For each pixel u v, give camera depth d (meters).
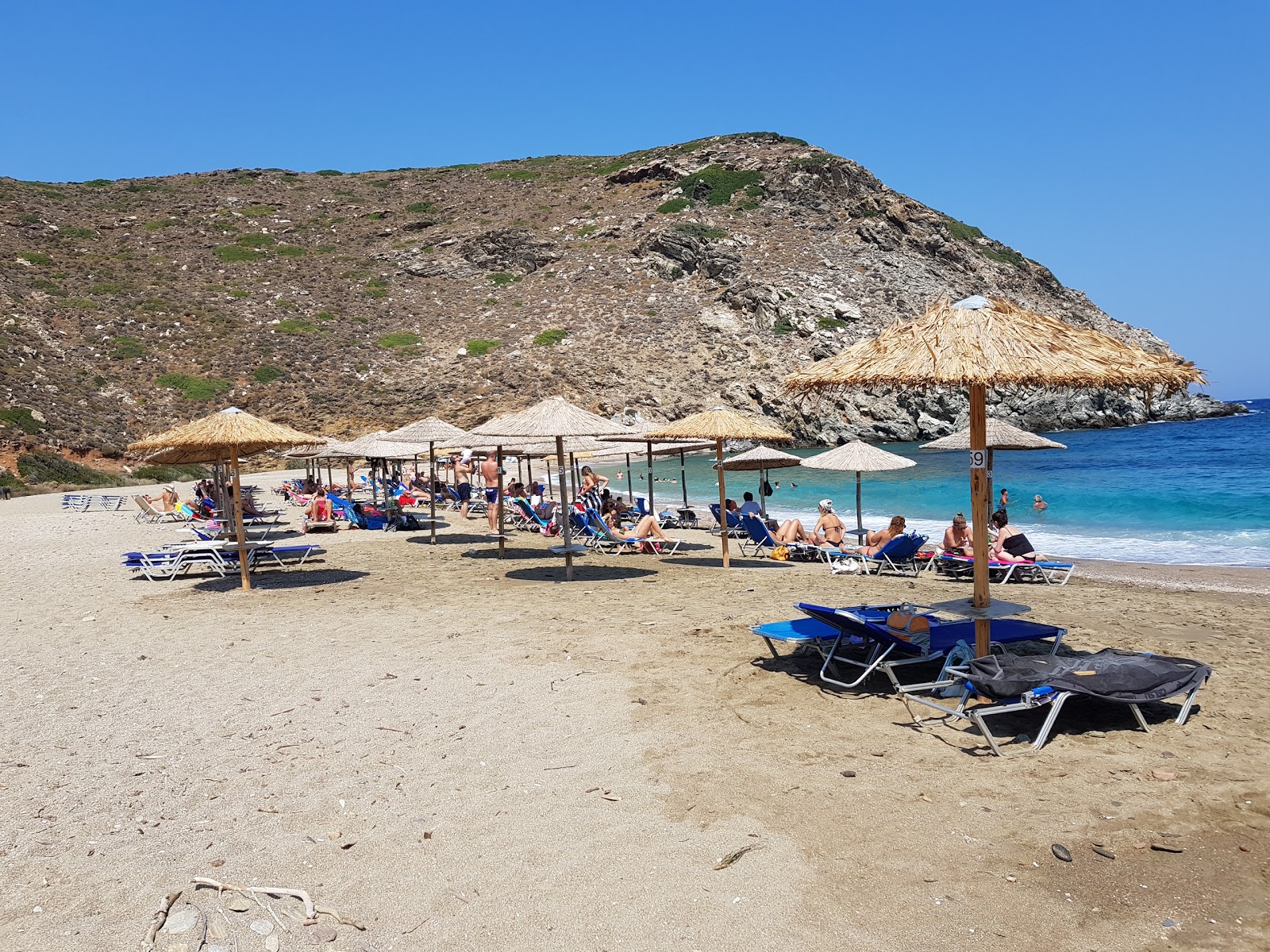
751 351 54.81
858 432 49.91
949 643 6.05
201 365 49.03
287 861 3.71
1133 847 3.61
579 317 59.84
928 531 17.73
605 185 85.38
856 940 3.03
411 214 80.44
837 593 9.95
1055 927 3.07
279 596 10.13
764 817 3.97
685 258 65.94
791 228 69.69
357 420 45.44
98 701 6.04
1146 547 15.09
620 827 3.92
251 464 44.41
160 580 11.50
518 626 8.07
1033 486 26.81
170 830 4.01
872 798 4.14
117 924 3.25
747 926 3.14
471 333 57.88
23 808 4.27
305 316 58.16
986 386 5.39
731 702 5.64
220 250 67.81
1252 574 11.88
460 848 3.78
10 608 9.56
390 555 14.03
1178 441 44.75
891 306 59.16
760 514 15.47
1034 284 70.94
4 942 3.13
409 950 3.07
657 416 49.78
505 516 19.55
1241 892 3.25
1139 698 4.91
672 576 11.42
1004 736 4.94
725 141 87.56
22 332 47.09
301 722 5.47
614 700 5.74
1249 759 4.50
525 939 3.11
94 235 66.88
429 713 5.57
